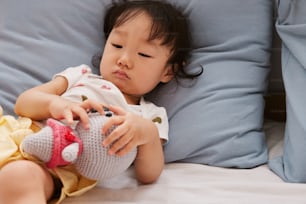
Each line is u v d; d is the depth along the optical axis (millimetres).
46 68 1141
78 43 1180
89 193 925
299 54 1056
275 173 1034
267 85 1191
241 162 1052
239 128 1075
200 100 1108
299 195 929
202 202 899
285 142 1060
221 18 1168
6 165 829
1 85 1111
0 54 1144
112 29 1109
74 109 886
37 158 861
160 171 990
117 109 909
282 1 1120
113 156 861
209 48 1170
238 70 1137
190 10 1174
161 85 1155
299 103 1024
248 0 1175
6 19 1178
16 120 985
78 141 844
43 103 959
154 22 1074
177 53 1127
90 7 1200
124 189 949
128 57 1051
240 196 925
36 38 1169
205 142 1063
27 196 802
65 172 897
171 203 901
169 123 1104
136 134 892
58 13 1186
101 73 1088
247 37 1156
